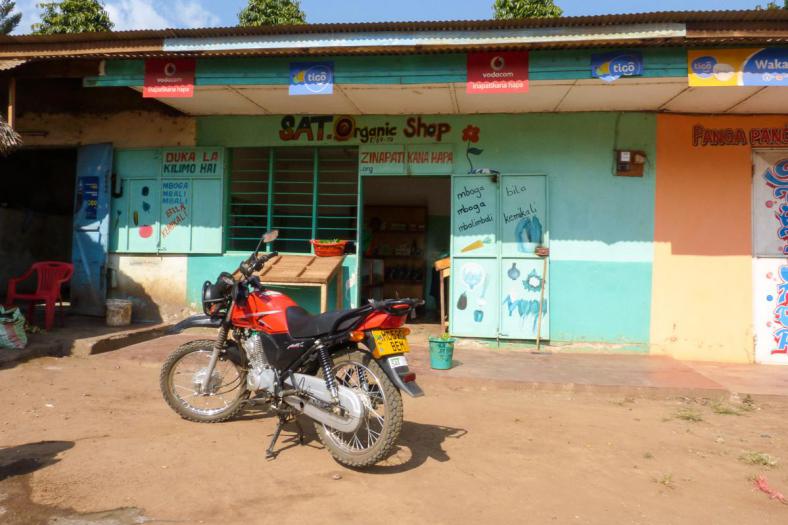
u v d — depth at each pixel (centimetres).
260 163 828
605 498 312
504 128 728
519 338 718
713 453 389
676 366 629
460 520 281
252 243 836
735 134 699
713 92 626
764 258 694
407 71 616
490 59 602
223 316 417
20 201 1078
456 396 525
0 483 305
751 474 353
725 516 295
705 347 696
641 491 323
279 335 372
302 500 297
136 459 342
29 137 833
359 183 755
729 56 571
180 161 798
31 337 647
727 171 699
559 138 719
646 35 563
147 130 809
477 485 324
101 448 358
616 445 399
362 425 366
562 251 716
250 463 344
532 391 547
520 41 582
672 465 364
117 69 670
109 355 618
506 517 285
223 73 647
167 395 425
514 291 720
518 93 650
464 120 736
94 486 304
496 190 727
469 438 405
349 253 767
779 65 567
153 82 661
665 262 703
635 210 707
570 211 716
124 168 816
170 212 801
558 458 371
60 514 273
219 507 286
